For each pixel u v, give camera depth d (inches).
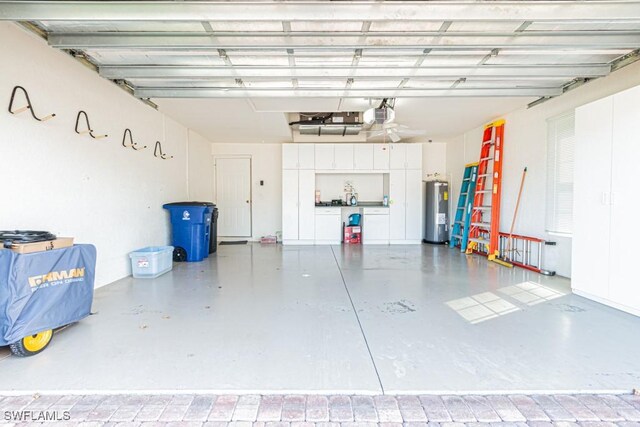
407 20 95.0
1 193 106.7
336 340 102.9
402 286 165.9
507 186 229.3
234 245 307.9
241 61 131.3
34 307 91.9
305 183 308.8
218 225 330.0
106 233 163.8
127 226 181.9
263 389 77.2
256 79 147.2
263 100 189.0
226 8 92.8
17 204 112.6
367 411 70.1
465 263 223.8
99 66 135.9
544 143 193.0
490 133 245.4
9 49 109.3
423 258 242.7
